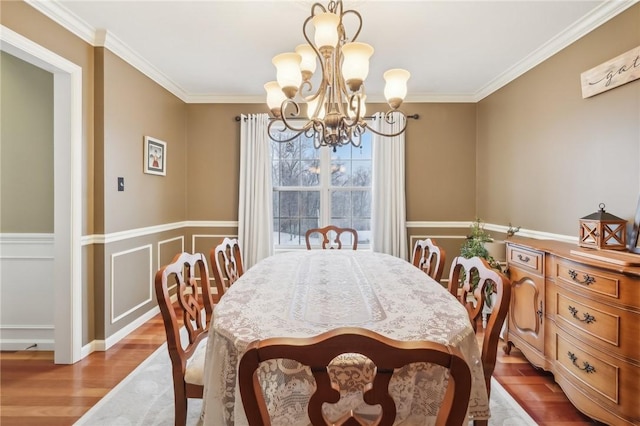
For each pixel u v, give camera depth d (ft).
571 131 7.70
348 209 13.20
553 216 8.35
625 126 6.29
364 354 2.02
